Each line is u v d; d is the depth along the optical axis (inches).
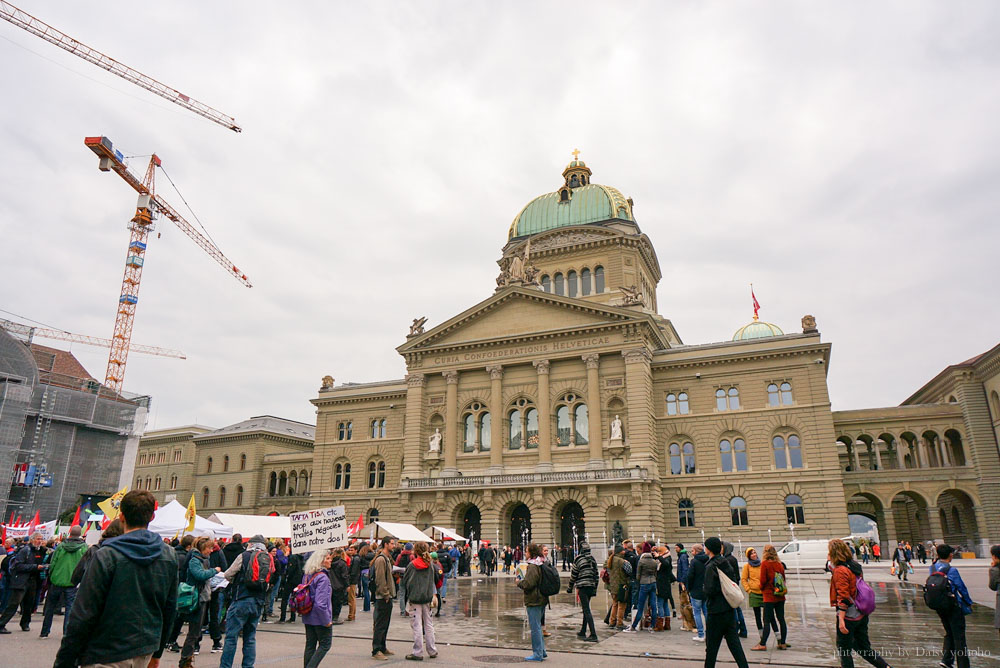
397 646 721.6
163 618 321.7
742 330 3331.7
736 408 2452.0
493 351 2642.7
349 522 2910.9
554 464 2448.3
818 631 809.5
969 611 548.1
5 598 795.4
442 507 2490.2
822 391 2353.6
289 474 3459.6
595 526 2253.9
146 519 321.4
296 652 677.9
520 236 3346.5
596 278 3065.9
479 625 889.5
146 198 4566.9
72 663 286.8
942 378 2588.6
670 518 2407.7
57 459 3034.0
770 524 2293.3
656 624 821.9
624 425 2405.3
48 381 3299.7
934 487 2320.4
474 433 2623.0
